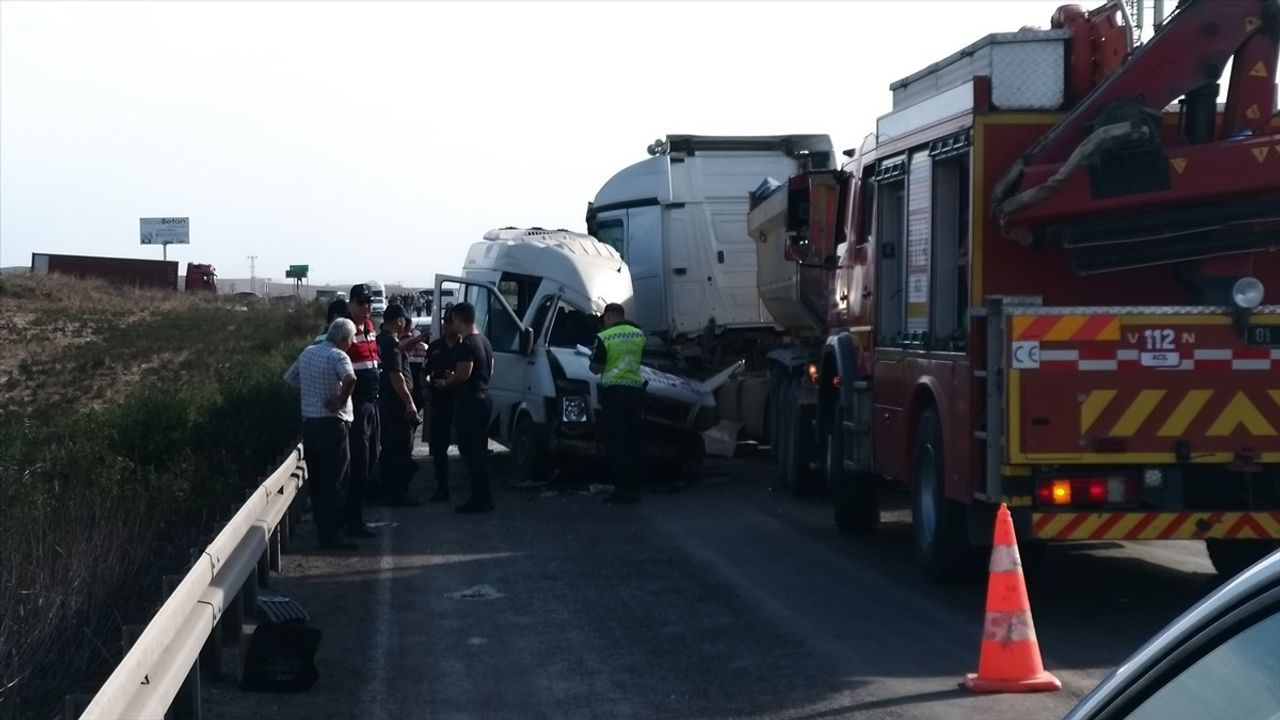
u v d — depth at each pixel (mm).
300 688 7656
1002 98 9234
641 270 20734
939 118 10055
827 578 10727
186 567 8984
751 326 20547
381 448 15016
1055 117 9211
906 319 10867
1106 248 9109
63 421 16828
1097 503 8906
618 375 15039
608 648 8539
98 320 58375
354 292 12812
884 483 13125
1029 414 8773
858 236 12656
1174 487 8875
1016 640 7375
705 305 20547
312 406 11992
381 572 11219
